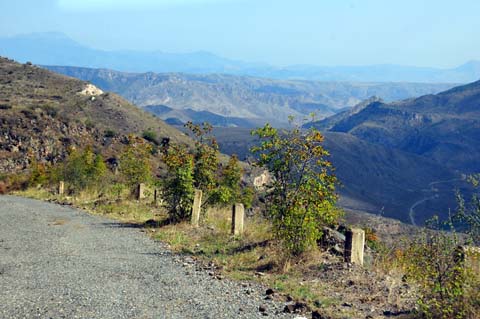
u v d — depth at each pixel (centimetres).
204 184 1683
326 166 1086
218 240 1304
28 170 4894
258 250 1147
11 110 6334
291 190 1078
